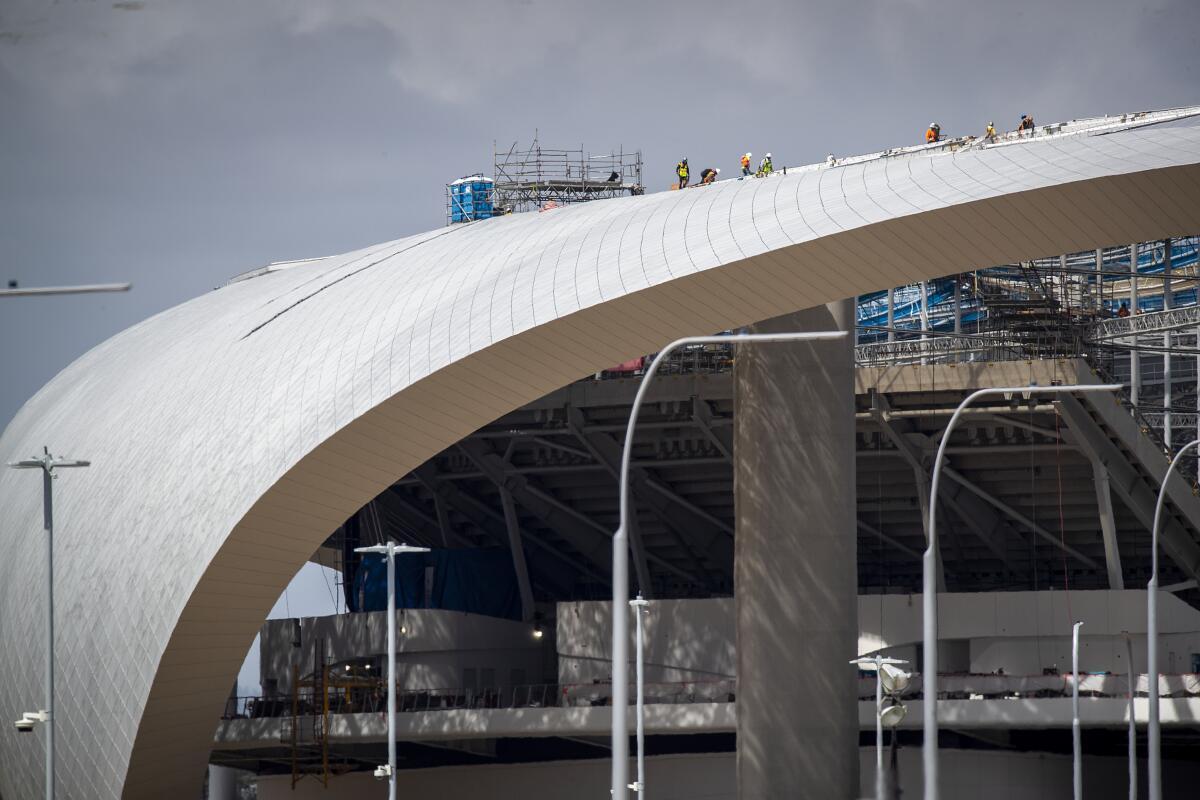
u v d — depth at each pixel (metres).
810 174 177.75
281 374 188.88
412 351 173.62
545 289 169.75
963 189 152.88
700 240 165.25
